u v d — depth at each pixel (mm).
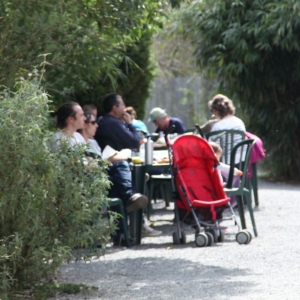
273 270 11375
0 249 9008
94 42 13391
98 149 14367
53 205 9688
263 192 22641
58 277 11125
